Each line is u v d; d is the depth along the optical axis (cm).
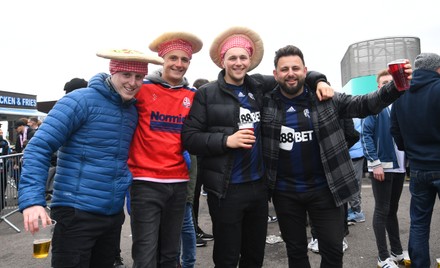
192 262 295
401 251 323
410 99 258
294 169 230
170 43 225
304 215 239
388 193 307
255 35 240
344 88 1075
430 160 252
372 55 914
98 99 192
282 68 220
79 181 186
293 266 238
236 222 219
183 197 233
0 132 868
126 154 204
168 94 225
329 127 225
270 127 232
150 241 212
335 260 227
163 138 221
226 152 216
